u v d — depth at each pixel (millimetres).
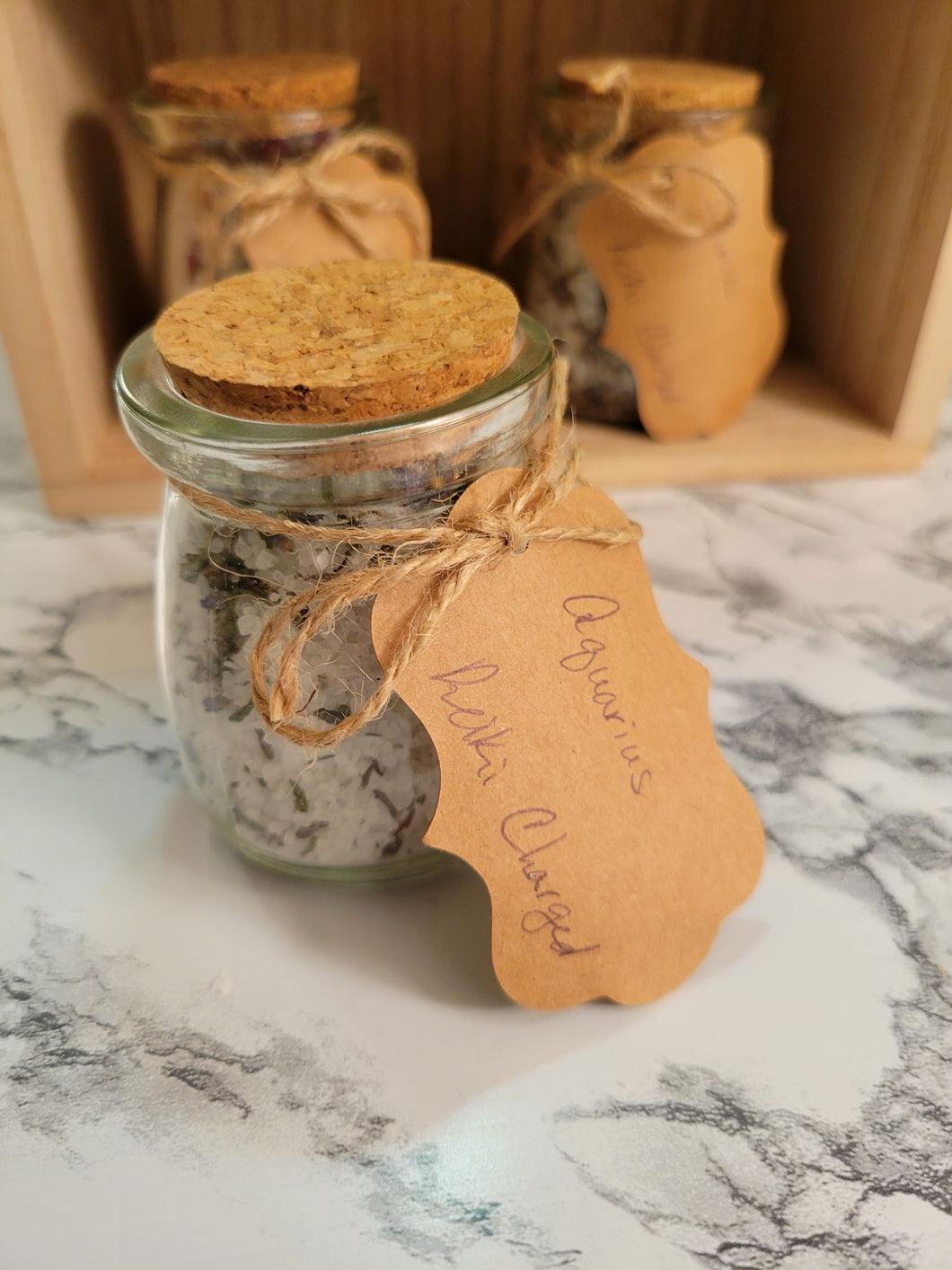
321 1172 123
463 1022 140
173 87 217
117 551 236
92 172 250
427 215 243
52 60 224
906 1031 139
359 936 152
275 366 117
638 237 236
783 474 260
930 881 161
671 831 143
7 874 161
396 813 144
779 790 176
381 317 132
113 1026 139
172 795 177
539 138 245
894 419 255
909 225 238
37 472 239
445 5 273
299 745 125
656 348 246
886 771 180
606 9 280
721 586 225
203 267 231
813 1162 124
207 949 149
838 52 258
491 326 128
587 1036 138
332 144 223
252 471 116
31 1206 119
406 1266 114
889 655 207
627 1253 116
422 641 123
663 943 142
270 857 155
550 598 136
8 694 197
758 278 249
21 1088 131
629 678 143
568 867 136
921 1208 120
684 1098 131
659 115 226
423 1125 128
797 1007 142
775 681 200
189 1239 116
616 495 255
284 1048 136
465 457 122
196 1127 127
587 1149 125
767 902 157
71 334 231
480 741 131
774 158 298
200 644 136
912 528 245
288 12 271
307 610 127
